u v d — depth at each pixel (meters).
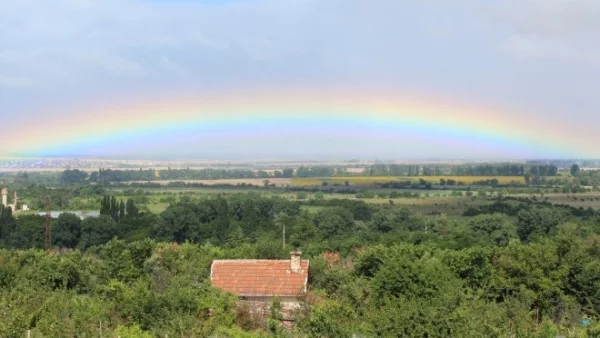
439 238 66.31
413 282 29.94
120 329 24.22
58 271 35.06
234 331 24.81
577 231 64.81
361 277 34.31
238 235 76.75
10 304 24.73
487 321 22.78
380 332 23.05
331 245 63.16
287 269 33.47
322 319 23.77
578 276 33.12
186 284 30.88
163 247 42.53
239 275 33.28
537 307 32.59
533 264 34.28
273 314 27.09
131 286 32.72
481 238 72.25
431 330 22.34
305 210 103.25
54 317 23.95
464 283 33.06
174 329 23.53
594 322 26.78
